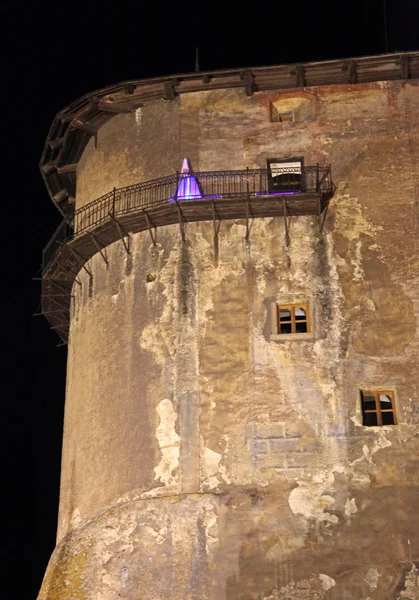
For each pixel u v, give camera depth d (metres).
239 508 26.83
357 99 31.20
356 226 29.59
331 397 27.66
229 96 31.78
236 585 26.05
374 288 28.78
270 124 31.28
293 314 29.09
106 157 32.84
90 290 31.47
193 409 28.14
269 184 30.48
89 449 29.55
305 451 27.19
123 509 27.78
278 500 26.78
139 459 28.20
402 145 30.53
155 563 26.75
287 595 25.73
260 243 29.72
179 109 31.97
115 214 31.03
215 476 27.38
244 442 27.55
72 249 31.33
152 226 30.55
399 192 29.94
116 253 31.12
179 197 30.36
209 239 30.00
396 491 26.47
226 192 30.50
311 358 28.16
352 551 25.98
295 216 29.88
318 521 26.42
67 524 29.53
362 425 27.28
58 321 34.47
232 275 29.48
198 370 28.55
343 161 30.53
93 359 30.45
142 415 28.64
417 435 26.97
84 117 32.94
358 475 26.75
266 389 27.98
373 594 25.52
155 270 30.12
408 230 29.39
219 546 26.53
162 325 29.38
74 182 35.22
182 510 27.06
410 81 31.27
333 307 28.67
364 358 27.98
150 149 31.94
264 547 26.33
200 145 31.36
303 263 29.33
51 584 27.86
